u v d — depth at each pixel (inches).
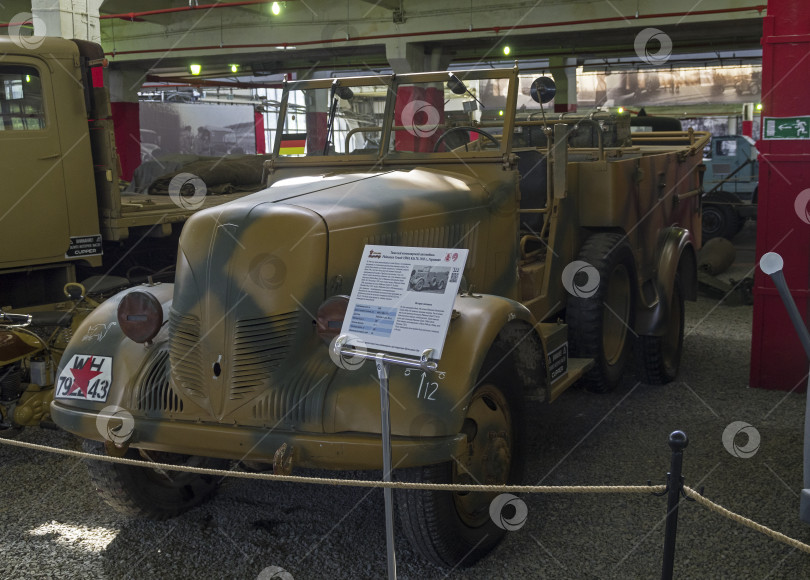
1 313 164.4
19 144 191.6
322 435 97.7
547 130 159.6
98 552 115.7
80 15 337.7
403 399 96.3
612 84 852.0
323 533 120.6
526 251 169.5
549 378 126.2
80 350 114.4
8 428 167.3
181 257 109.0
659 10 476.1
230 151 776.3
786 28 174.4
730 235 464.8
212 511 129.7
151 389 107.4
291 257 104.6
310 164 154.5
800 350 183.0
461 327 103.3
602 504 127.3
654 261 195.5
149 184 268.8
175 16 609.9
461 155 146.7
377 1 525.3
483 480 109.8
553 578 105.0
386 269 92.4
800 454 145.7
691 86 831.1
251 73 796.6
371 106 151.5
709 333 250.5
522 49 681.6
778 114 176.9
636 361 190.9
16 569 110.9
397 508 107.0
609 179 171.8
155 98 923.4
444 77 146.3
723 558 108.9
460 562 107.1
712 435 157.0
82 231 205.5
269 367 102.8
